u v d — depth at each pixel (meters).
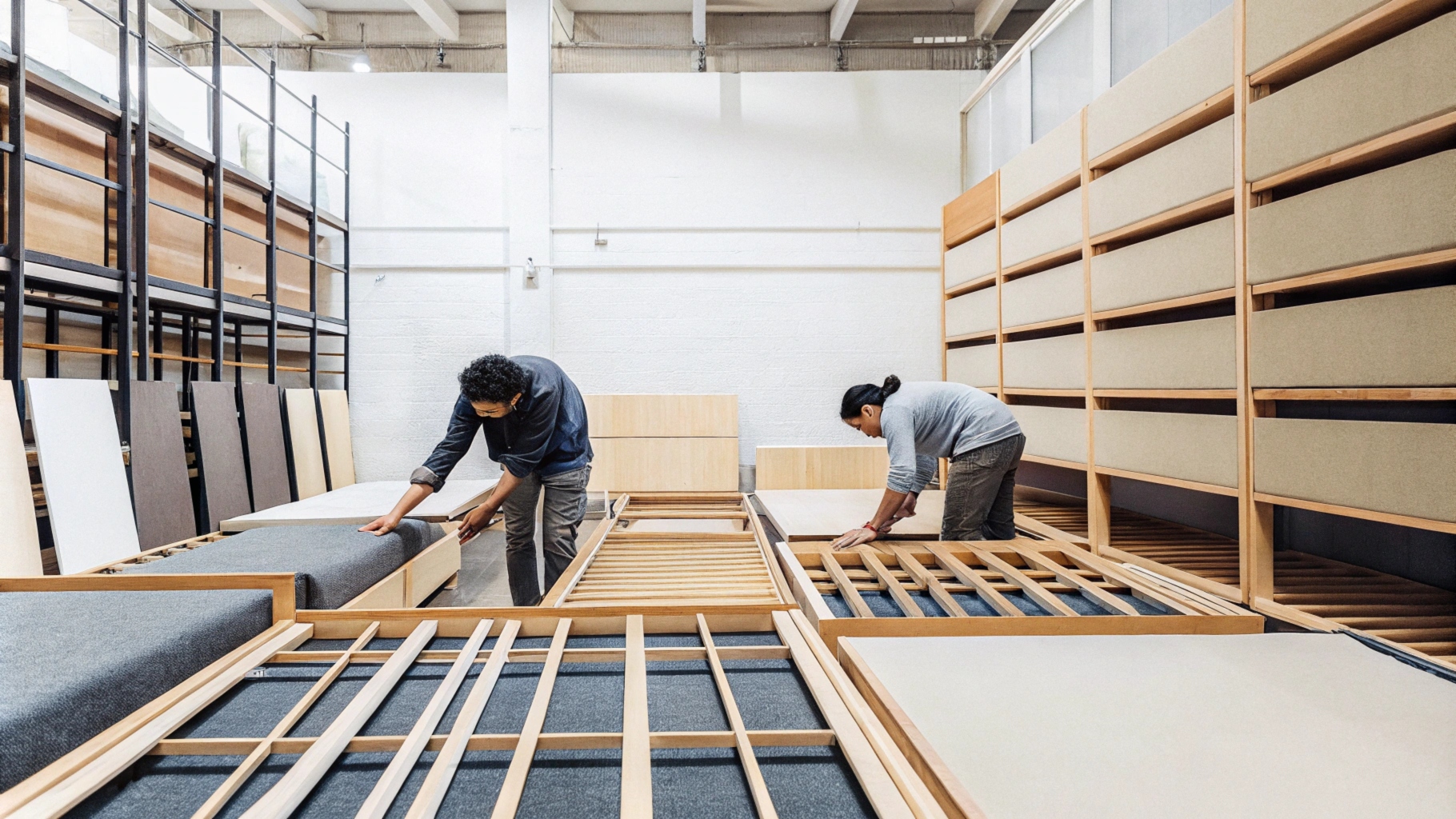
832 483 4.89
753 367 5.41
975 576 2.15
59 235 2.78
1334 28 1.96
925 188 5.43
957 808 0.85
